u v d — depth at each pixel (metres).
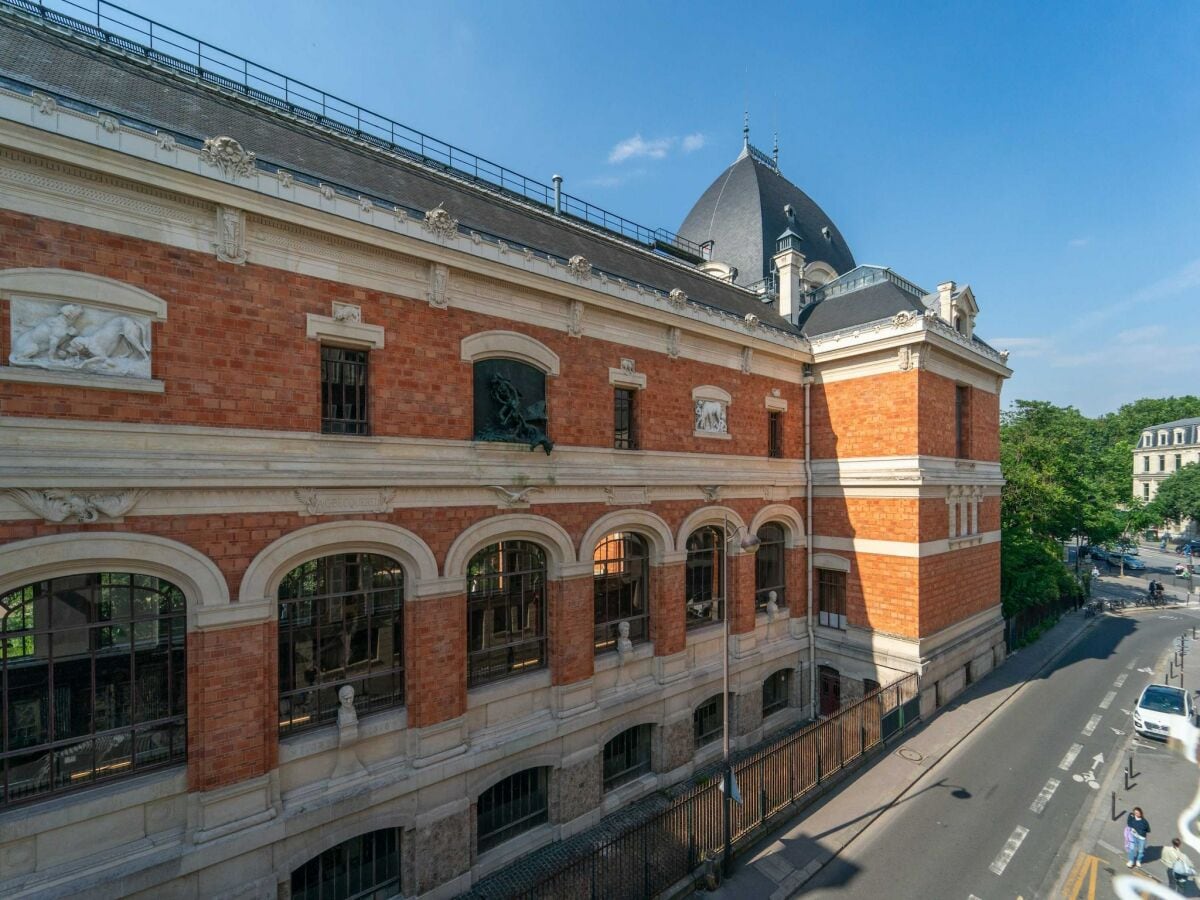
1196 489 60.81
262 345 10.08
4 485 7.75
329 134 14.60
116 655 8.89
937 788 15.30
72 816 8.23
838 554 21.16
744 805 13.26
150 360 9.02
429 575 11.84
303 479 10.26
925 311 20.66
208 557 9.41
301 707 10.61
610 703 14.86
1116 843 12.95
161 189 9.02
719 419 18.73
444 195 15.34
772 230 31.36
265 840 9.63
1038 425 40.84
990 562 24.14
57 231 8.33
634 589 16.41
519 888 11.90
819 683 21.61
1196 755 16.86
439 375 12.27
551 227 17.98
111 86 10.84
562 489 14.27
